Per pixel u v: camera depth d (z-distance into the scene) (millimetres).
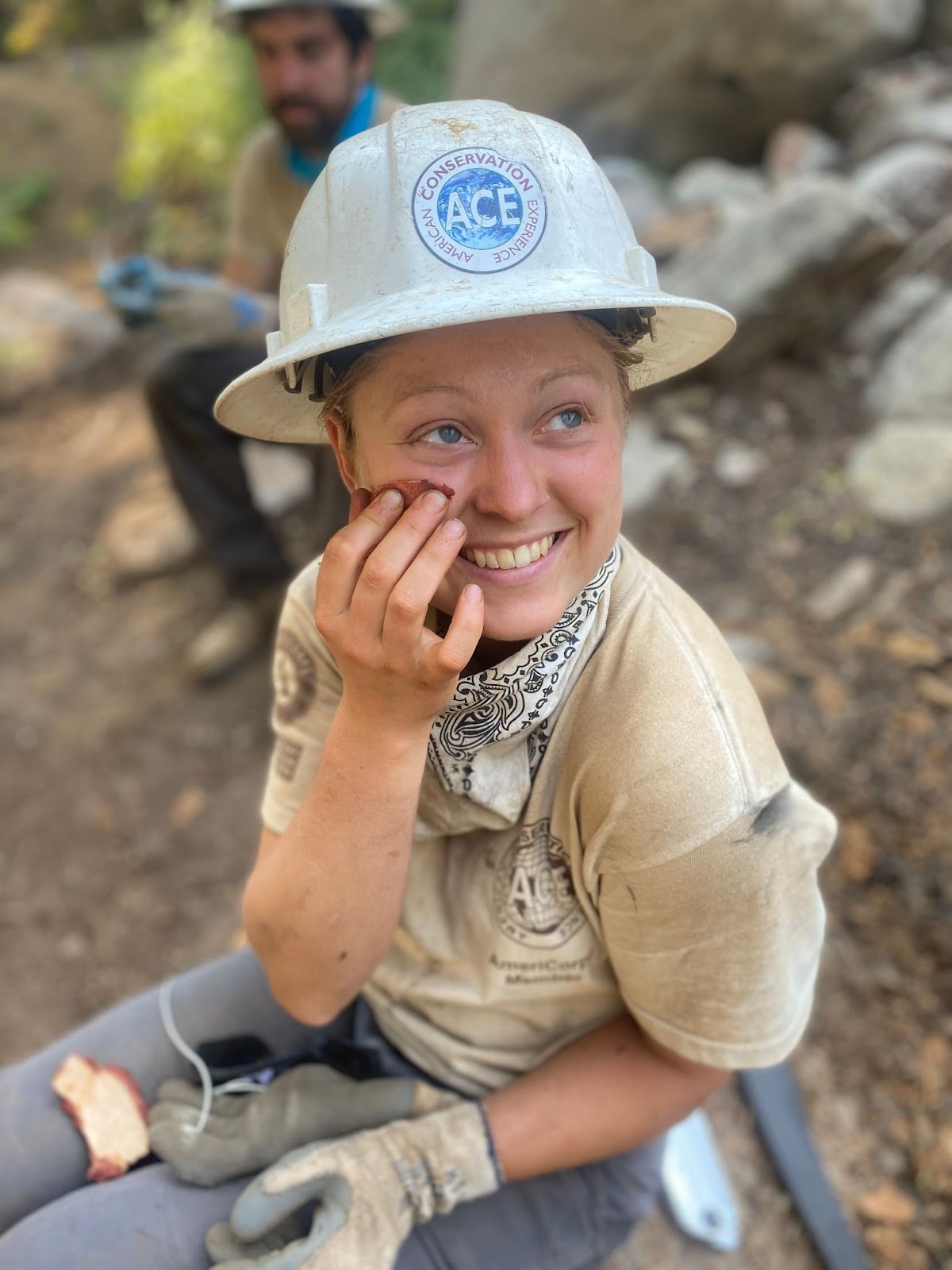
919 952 1857
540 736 891
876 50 4586
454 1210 1104
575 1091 1058
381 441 768
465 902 1038
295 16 2268
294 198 2602
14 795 3012
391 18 2916
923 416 3021
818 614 2623
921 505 2801
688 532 3006
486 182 729
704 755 834
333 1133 1118
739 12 4543
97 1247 1052
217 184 6398
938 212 3639
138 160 6535
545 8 4996
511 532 767
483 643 893
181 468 2951
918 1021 1774
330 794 884
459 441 752
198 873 2674
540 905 984
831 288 3252
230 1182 1119
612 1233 1165
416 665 778
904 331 3311
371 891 919
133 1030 1291
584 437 764
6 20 10641
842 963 1879
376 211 744
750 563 2855
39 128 8094
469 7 5508
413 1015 1161
